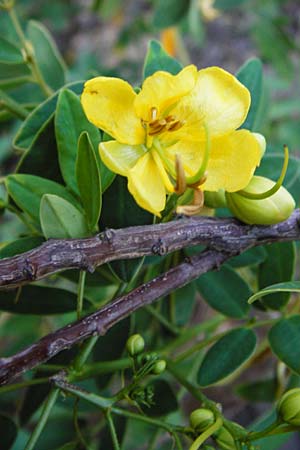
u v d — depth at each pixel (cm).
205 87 26
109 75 41
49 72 35
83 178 27
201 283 32
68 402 34
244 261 31
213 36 75
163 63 30
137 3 71
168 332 35
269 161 31
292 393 27
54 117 29
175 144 27
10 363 25
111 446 32
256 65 31
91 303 31
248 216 27
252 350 30
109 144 26
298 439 50
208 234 27
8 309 30
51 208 27
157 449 38
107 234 26
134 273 28
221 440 27
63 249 25
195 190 26
